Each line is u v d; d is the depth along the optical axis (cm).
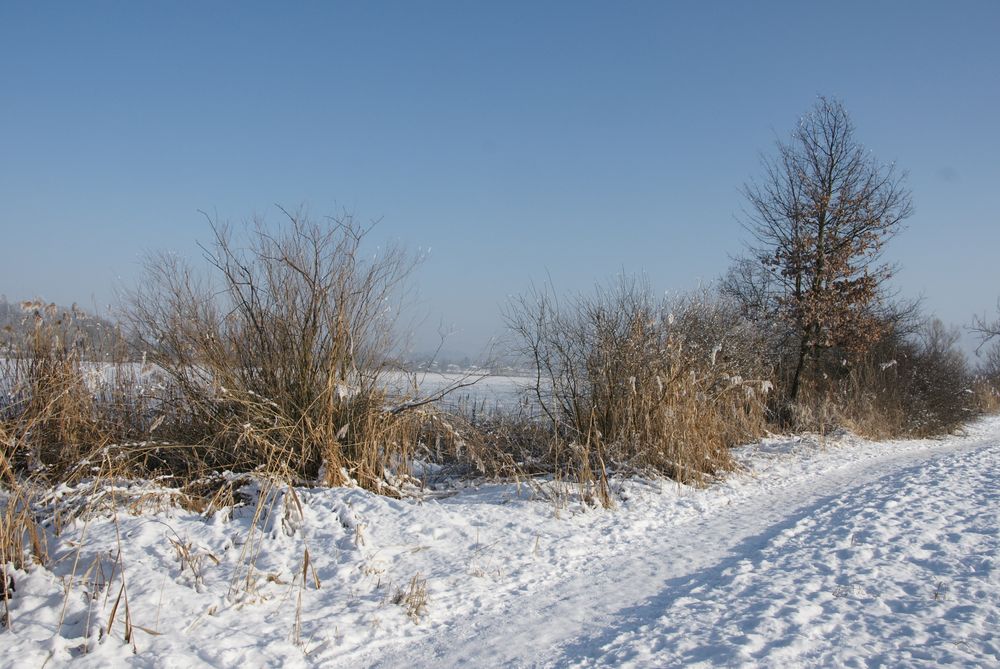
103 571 621
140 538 701
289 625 559
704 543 835
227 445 968
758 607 584
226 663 495
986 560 717
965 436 2491
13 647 488
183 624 547
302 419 964
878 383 2322
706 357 1476
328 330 991
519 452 1246
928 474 1343
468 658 511
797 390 2084
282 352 991
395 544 764
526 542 809
